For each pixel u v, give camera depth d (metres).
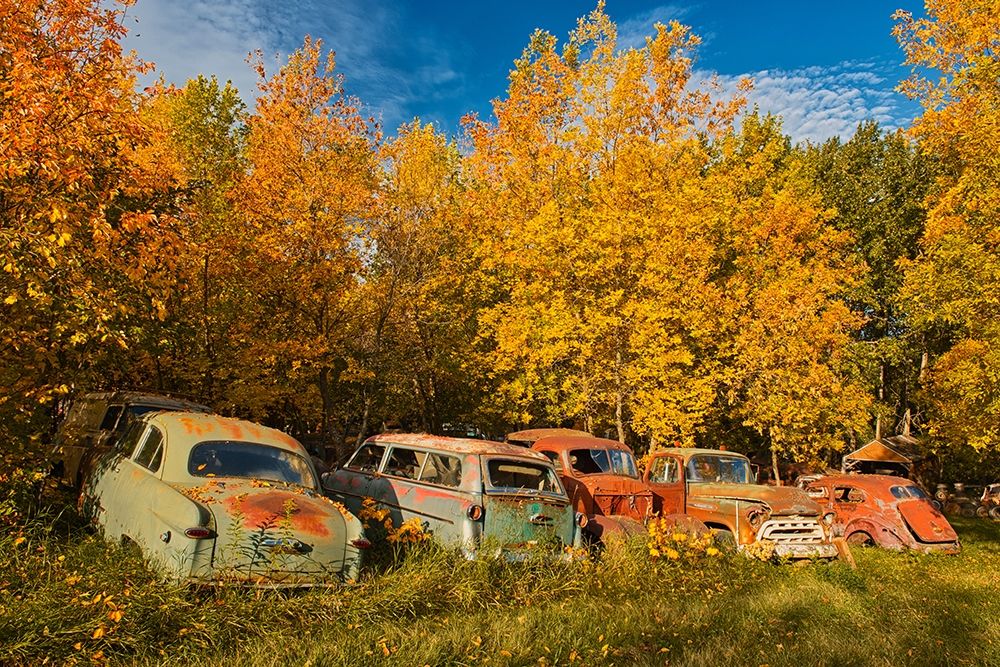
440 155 20.31
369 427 24.94
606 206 17.73
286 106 16.16
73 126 7.89
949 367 20.59
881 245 31.25
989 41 15.98
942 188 21.42
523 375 18.00
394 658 4.97
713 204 18.84
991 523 21.59
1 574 5.29
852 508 14.25
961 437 23.17
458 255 19.25
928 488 33.50
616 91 19.72
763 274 19.92
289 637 5.18
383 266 17.67
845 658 5.74
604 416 19.08
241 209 15.78
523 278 18.42
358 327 17.84
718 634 6.34
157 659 4.64
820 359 20.11
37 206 7.07
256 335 16.52
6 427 6.91
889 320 34.44
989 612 7.82
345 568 6.39
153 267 8.42
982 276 14.99
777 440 19.97
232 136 25.31
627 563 8.52
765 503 10.79
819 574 9.33
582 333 16.19
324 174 16.11
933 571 11.10
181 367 15.22
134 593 5.27
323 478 10.64
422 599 6.38
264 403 16.31
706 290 17.44
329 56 16.77
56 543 6.30
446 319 20.39
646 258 16.75
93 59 8.23
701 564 9.30
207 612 5.24
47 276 6.88
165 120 18.00
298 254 16.09
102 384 12.93
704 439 23.22
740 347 18.36
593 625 6.21
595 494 10.44
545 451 11.52
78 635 4.62
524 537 8.14
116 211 8.77
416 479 8.87
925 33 17.44
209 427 7.39
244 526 5.95
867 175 32.94
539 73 20.67
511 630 5.75
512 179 20.19
